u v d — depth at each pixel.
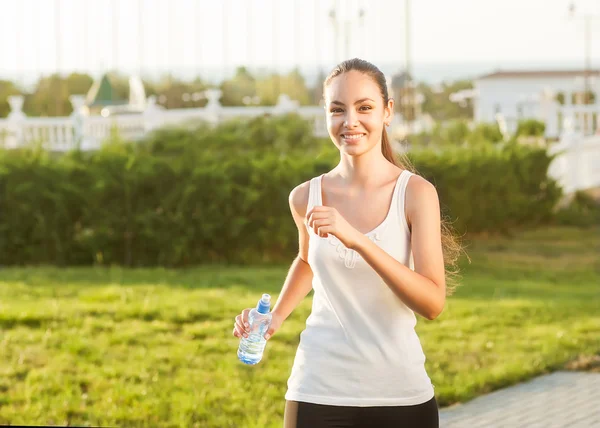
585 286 11.72
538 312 9.71
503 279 12.21
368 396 3.04
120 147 13.59
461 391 6.78
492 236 15.67
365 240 2.86
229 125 15.85
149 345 8.06
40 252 12.97
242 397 6.57
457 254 3.69
